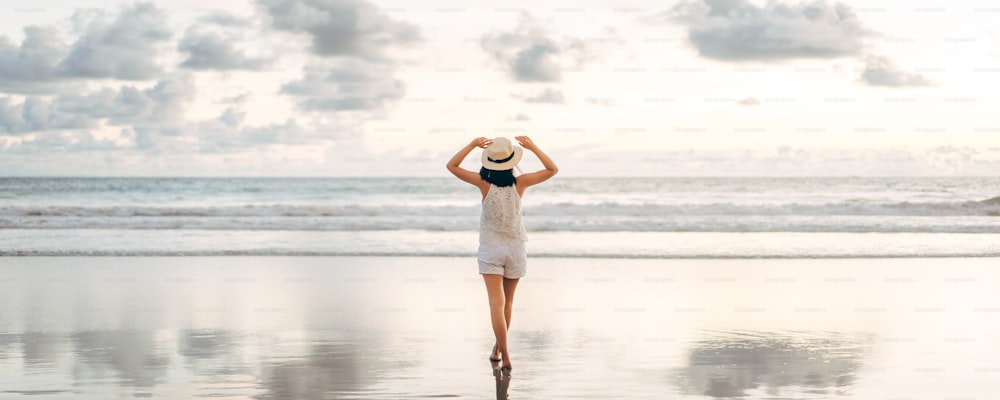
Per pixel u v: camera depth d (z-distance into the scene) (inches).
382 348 224.5
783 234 637.3
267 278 388.5
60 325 259.1
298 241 574.6
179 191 1790.1
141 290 345.7
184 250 506.0
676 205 896.9
